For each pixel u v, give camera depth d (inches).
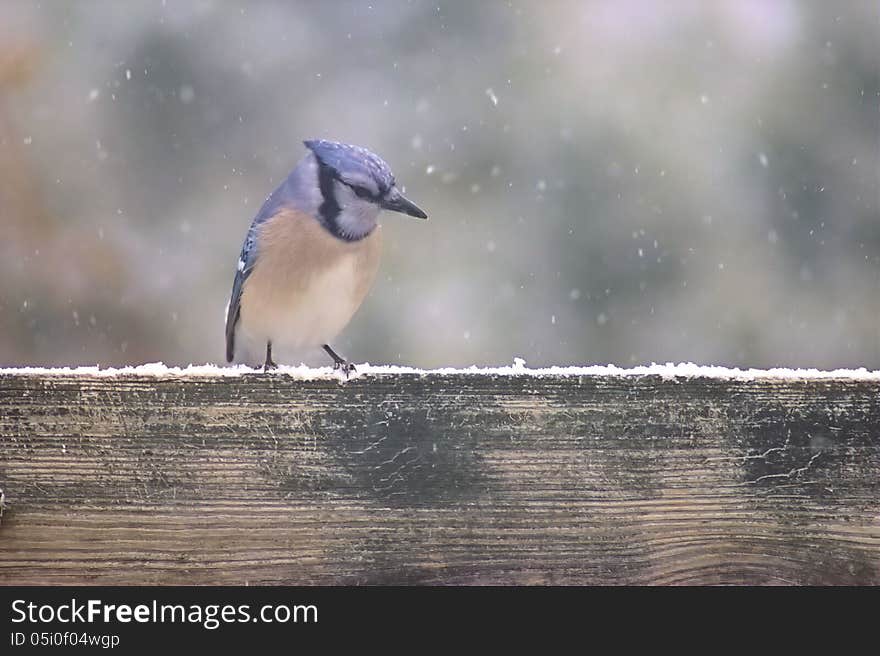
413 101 553.9
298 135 557.3
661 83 532.1
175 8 562.9
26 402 196.1
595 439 198.1
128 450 196.5
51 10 541.3
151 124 548.7
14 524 195.0
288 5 577.0
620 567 196.5
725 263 510.3
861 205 523.5
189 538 196.1
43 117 526.0
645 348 502.0
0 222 499.5
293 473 197.2
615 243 510.3
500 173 529.7
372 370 199.9
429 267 510.9
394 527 196.7
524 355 498.9
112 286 500.7
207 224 534.9
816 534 197.3
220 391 197.5
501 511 197.2
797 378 198.5
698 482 197.9
